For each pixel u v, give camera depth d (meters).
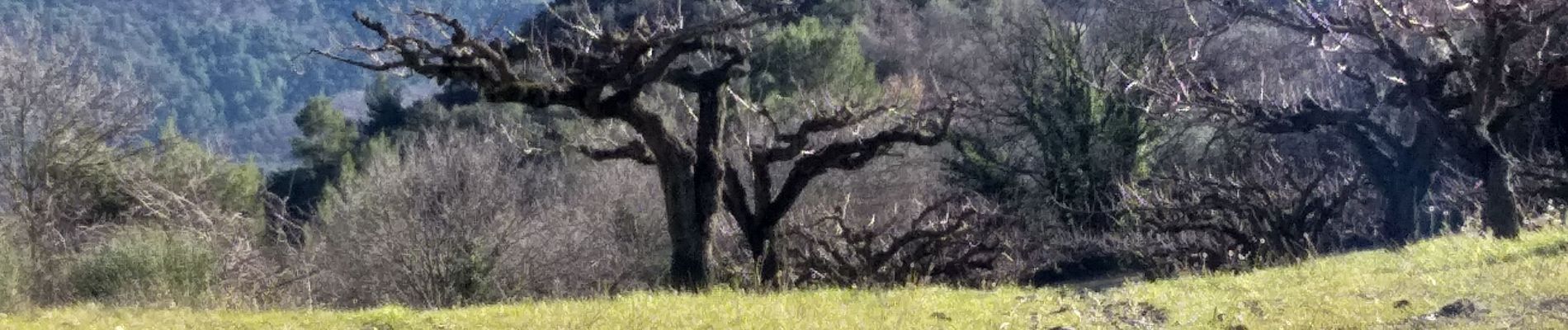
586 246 29.16
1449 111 19.97
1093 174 30.69
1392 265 12.45
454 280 25.36
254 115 55.12
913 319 10.02
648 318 10.60
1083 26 36.41
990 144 32.84
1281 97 26.58
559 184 33.09
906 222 29.94
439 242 25.38
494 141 35.75
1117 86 30.53
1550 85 19.81
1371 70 29.97
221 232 28.58
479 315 11.30
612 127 31.91
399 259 25.80
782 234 21.80
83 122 29.53
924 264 22.80
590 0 40.53
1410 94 20.22
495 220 26.92
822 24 46.75
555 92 17.86
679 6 20.28
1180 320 9.30
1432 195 25.98
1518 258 11.06
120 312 12.66
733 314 10.66
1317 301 9.70
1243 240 22.48
